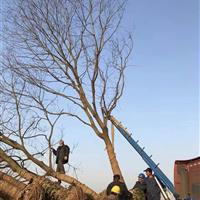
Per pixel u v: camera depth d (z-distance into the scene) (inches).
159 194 541.3
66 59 614.5
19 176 510.0
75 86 615.2
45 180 472.1
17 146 542.6
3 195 478.0
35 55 608.1
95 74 616.1
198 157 494.6
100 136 620.1
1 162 521.0
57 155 578.6
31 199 442.3
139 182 536.4
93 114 615.2
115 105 623.5
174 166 532.1
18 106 553.0
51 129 560.7
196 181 493.0
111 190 485.1
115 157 615.5
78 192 457.7
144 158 615.8
